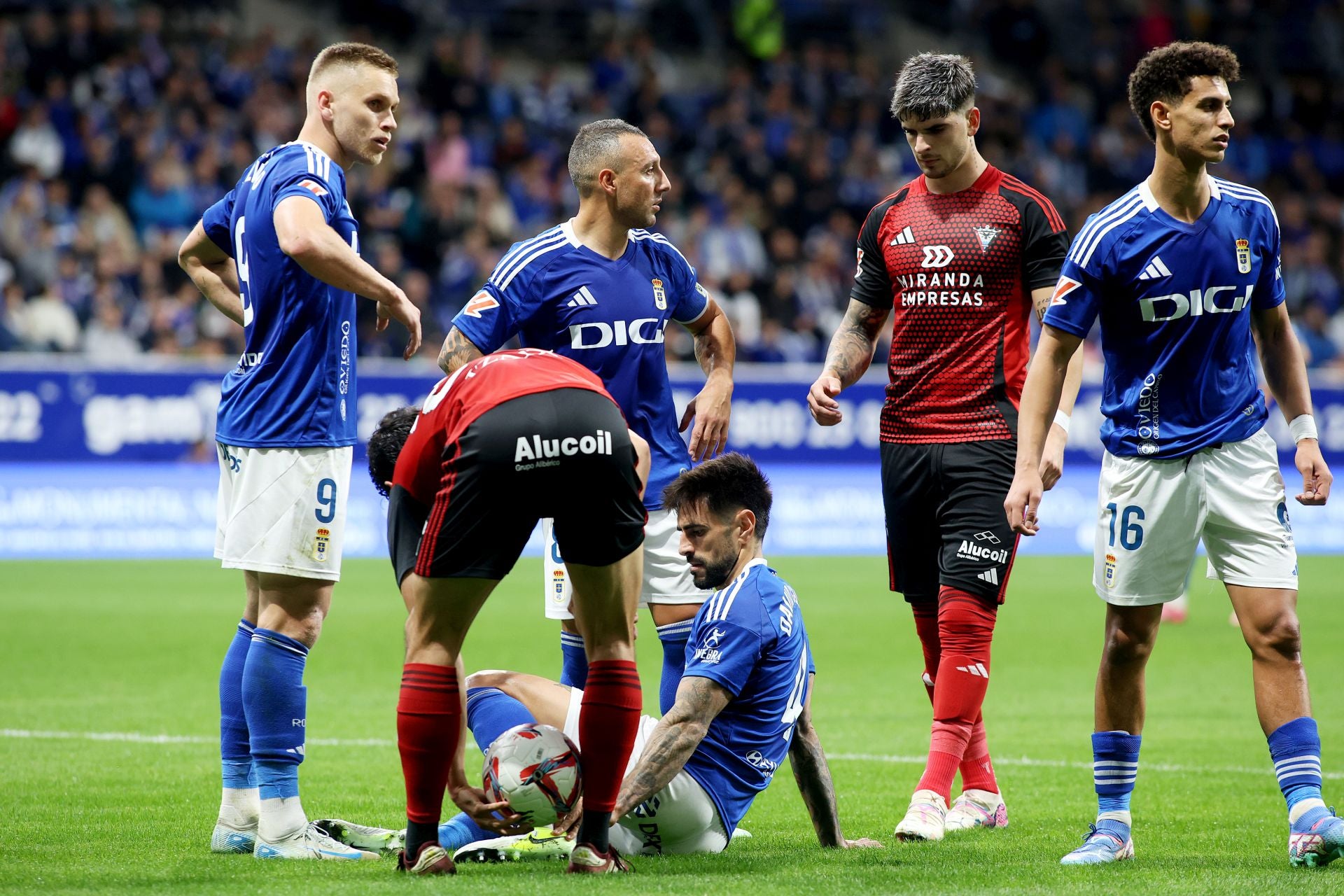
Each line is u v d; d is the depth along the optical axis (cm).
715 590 1378
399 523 1252
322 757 2017
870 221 1716
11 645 3120
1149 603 1388
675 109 7288
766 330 6212
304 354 1405
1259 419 1397
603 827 1234
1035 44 8238
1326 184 7956
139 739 2131
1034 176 7381
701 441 1681
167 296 5862
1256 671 1370
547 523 1616
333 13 8062
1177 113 1338
